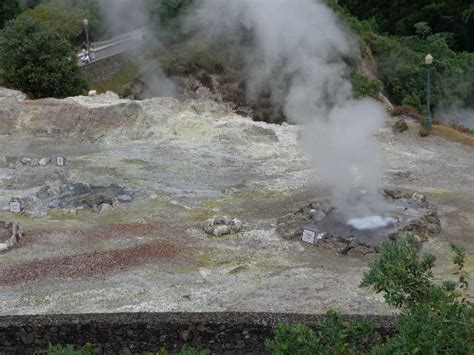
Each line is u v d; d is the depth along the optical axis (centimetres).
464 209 1825
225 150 2392
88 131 2642
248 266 1442
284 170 2189
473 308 604
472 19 4950
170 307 1230
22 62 3142
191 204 1873
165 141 2503
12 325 955
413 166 2217
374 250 1516
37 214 1781
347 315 965
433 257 696
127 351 961
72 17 4188
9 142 2544
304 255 1511
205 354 696
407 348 577
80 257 1475
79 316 971
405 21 5228
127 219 1747
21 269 1409
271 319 959
